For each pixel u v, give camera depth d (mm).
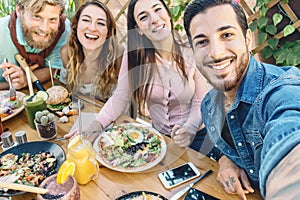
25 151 1086
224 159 1023
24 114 1364
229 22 890
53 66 1702
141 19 981
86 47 1076
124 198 878
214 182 934
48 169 1000
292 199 452
